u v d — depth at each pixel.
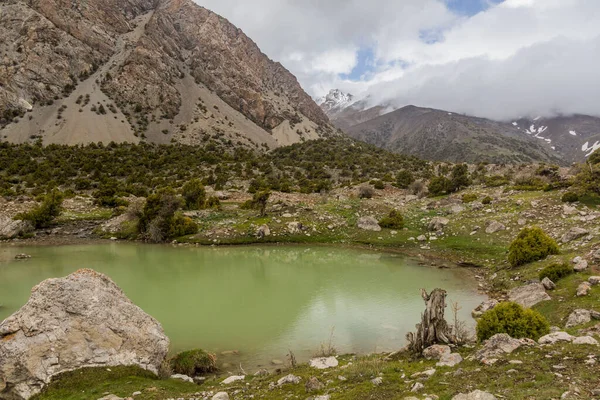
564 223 34.81
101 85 184.25
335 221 50.06
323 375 12.34
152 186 92.69
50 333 12.80
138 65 194.25
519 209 42.28
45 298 13.53
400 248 41.78
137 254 40.66
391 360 13.60
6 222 52.12
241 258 38.75
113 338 13.84
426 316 13.82
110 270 33.53
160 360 14.62
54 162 111.25
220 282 29.70
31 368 11.88
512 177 75.81
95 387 12.05
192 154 149.25
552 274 21.62
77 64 186.50
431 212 50.00
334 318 21.55
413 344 13.98
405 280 29.80
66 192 76.62
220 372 15.27
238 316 22.05
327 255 40.00
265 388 11.80
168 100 193.62
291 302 24.56
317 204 58.78
